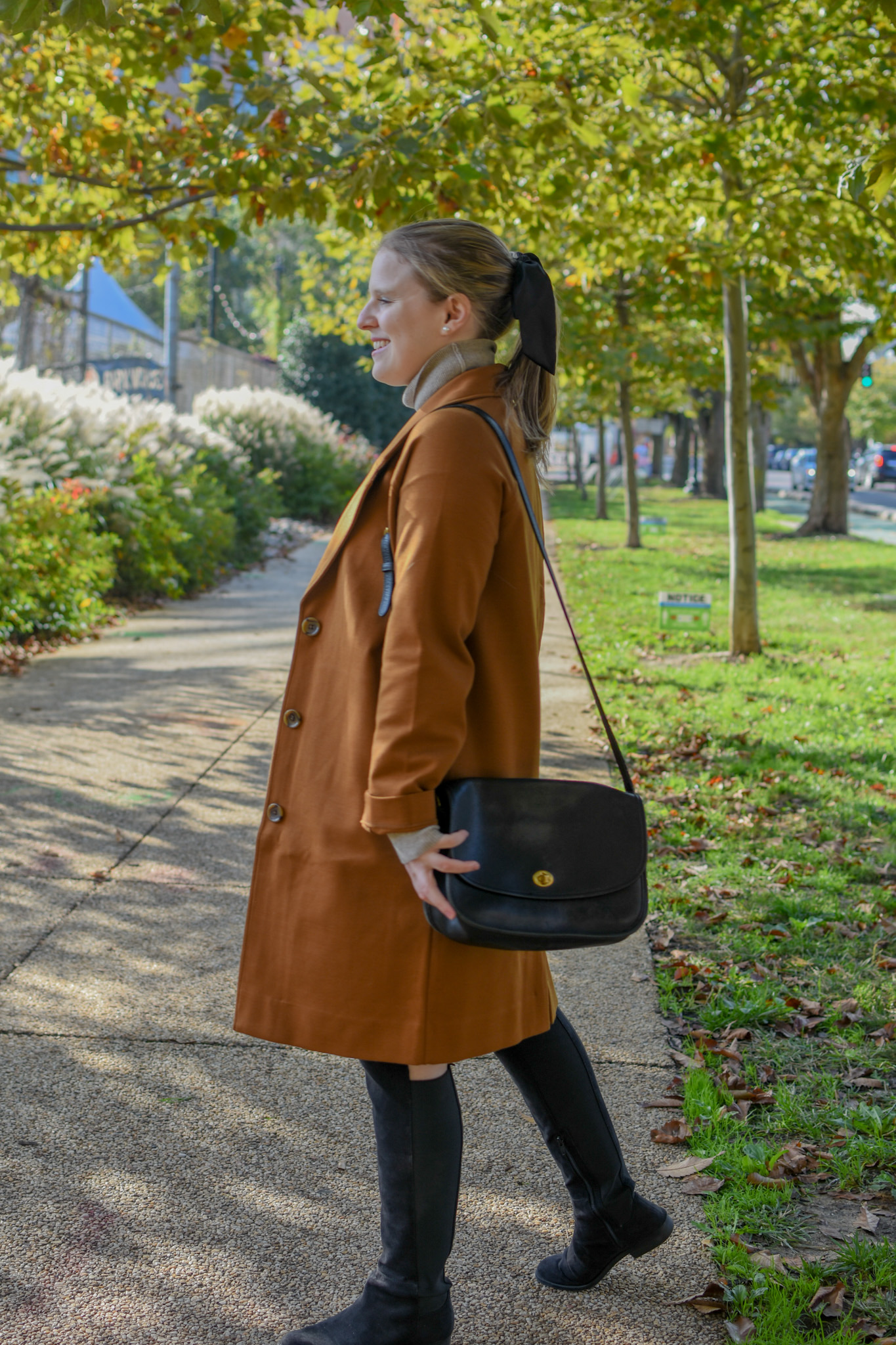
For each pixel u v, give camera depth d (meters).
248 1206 2.28
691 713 7.14
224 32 5.21
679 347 14.99
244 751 5.92
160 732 6.25
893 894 4.18
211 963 3.41
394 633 1.57
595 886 1.62
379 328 1.82
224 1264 2.10
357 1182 2.38
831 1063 2.98
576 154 5.85
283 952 1.74
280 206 5.75
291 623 10.54
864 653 9.62
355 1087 2.78
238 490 16.17
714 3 6.50
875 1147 2.54
